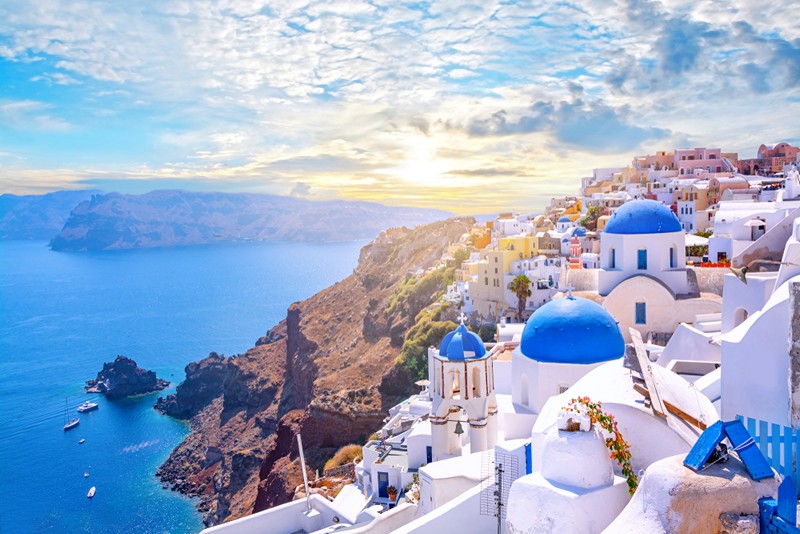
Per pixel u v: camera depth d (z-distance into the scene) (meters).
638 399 18.16
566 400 19.98
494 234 132.75
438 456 35.38
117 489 118.19
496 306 96.19
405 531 20.77
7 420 167.75
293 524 29.36
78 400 186.00
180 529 99.62
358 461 61.31
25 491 118.50
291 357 165.38
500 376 39.28
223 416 152.38
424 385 66.62
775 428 16.19
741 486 13.06
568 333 30.98
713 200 97.81
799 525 12.70
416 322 116.44
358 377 120.44
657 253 47.34
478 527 21.30
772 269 34.41
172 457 134.25
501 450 21.14
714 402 22.25
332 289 193.25
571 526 14.90
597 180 150.50
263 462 104.31
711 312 44.41
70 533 99.88
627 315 46.22
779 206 53.97
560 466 15.66
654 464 14.22
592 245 96.06
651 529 13.44
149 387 193.75
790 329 16.36
